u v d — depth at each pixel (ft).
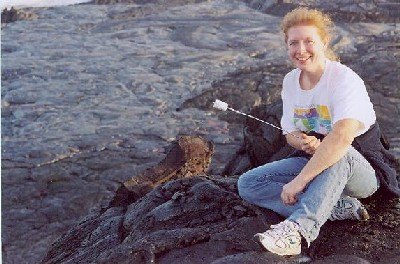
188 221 12.76
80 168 32.76
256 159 20.52
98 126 38.63
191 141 17.67
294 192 11.11
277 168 12.28
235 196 13.05
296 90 11.86
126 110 41.42
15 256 24.76
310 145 11.66
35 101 43.27
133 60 52.80
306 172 11.10
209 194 13.17
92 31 63.05
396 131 35.47
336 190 11.28
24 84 46.78
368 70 43.14
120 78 47.96
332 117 11.55
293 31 11.45
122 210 15.57
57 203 29.04
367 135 12.33
